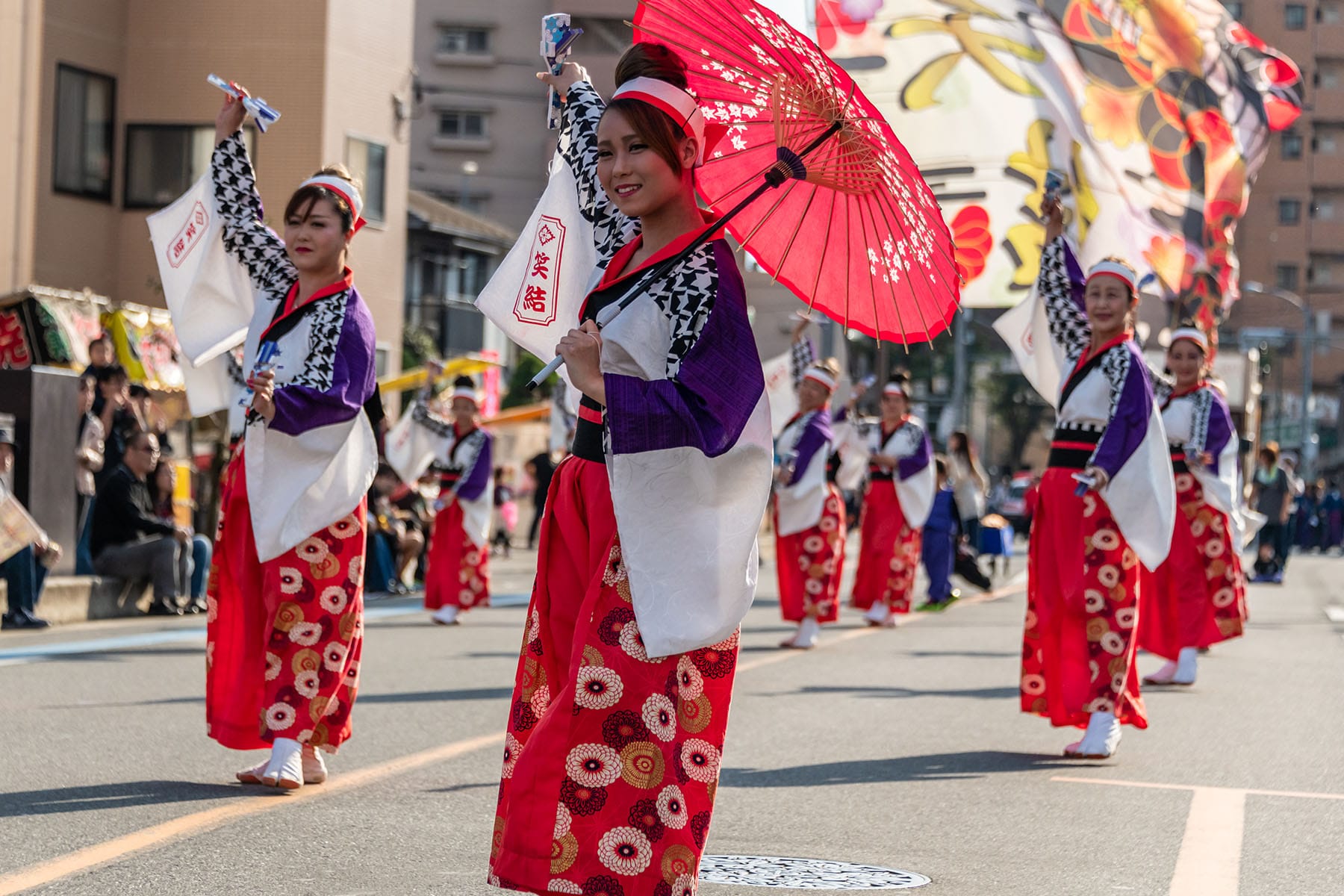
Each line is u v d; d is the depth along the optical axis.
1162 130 10.58
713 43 4.62
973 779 7.74
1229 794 7.48
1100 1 10.40
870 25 10.53
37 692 9.89
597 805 4.19
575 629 4.36
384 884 5.31
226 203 7.18
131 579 15.97
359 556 6.93
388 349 32.41
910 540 17.53
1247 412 30.97
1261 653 14.84
